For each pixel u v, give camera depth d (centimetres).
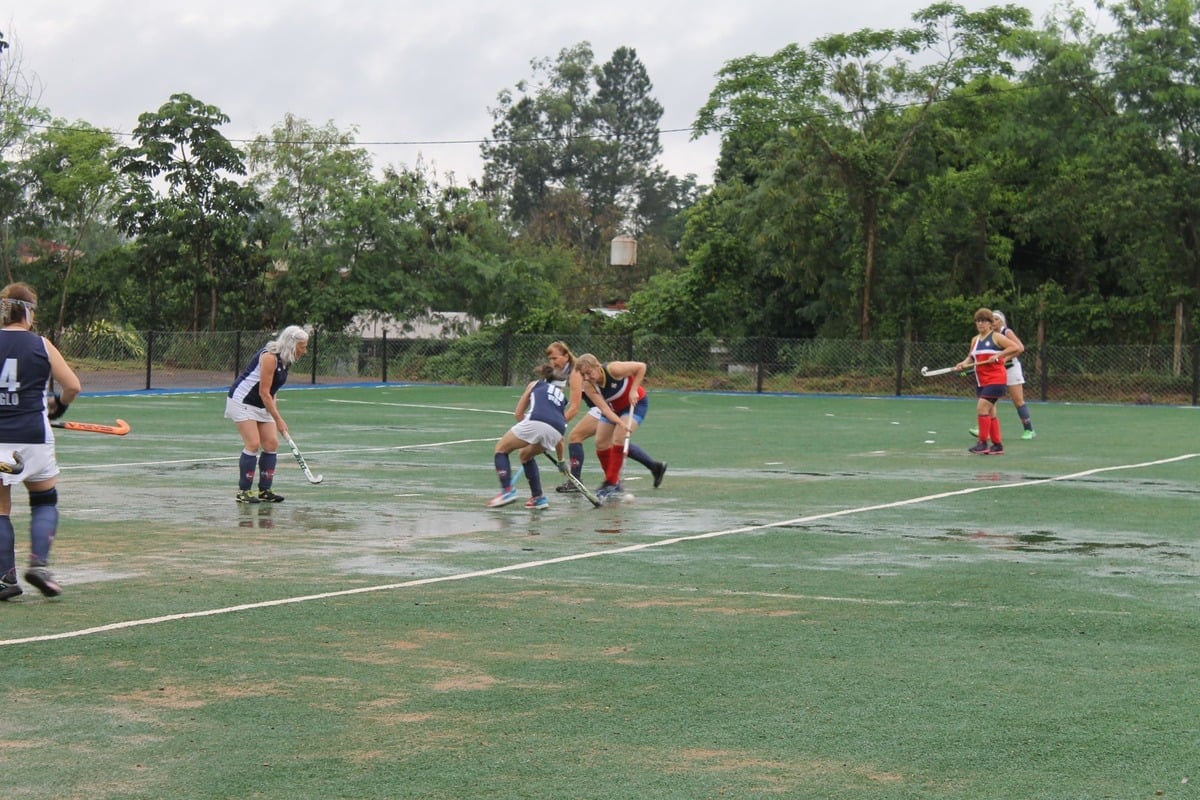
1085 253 4778
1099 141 4344
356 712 592
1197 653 711
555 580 927
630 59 11000
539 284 6084
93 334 5191
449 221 5991
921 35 4600
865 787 493
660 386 4519
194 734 558
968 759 527
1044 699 618
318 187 5941
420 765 517
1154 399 3966
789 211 4641
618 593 879
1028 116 4444
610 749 539
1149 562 1015
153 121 5862
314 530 1174
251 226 5994
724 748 541
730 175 6038
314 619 790
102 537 1123
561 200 9819
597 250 9694
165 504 1352
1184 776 507
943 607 835
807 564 1000
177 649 709
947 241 4778
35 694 618
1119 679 655
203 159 5834
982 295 4719
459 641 734
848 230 4747
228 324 5962
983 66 4562
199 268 5869
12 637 735
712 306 4969
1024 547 1090
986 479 1641
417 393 3962
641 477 1655
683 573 958
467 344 4669
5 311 838
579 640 738
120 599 848
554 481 1596
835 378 4350
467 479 1616
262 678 650
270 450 1373
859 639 743
